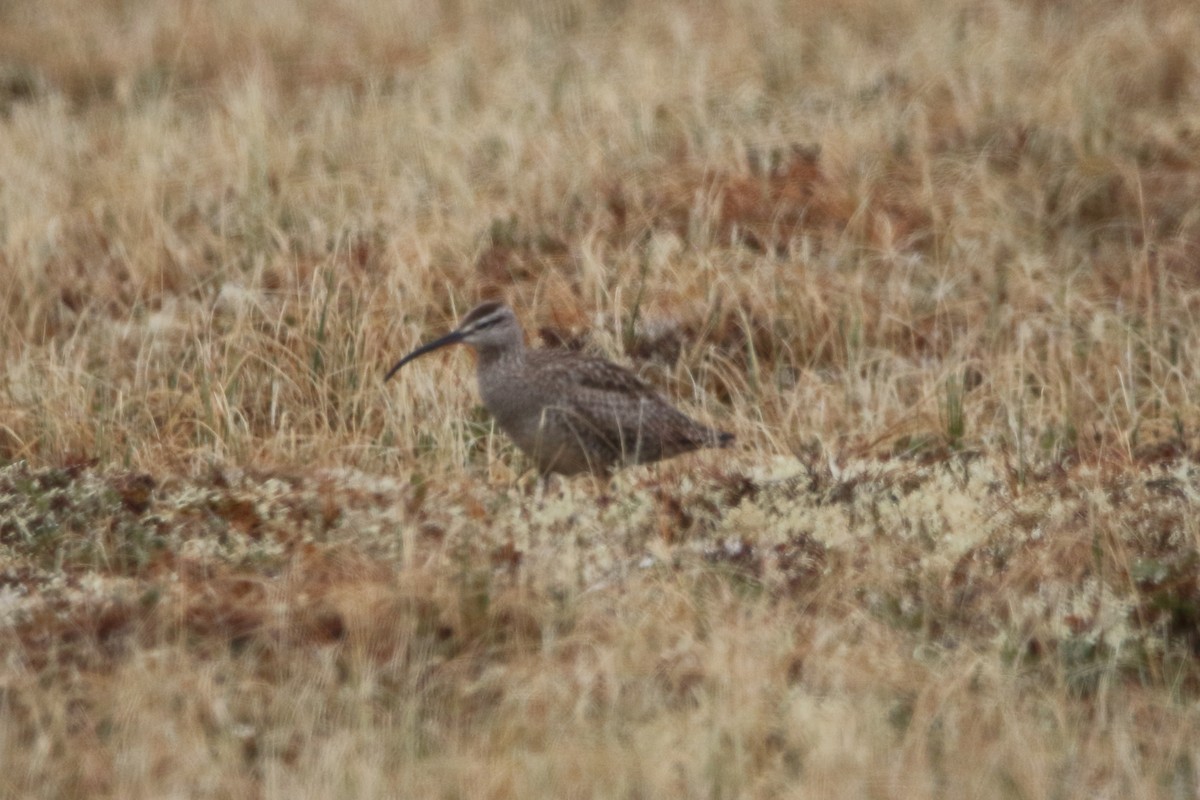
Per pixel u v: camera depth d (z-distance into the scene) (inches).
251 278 1136.2
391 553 706.2
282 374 982.4
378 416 967.6
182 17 1840.6
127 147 1391.5
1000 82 1402.6
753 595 669.3
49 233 1173.7
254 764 561.3
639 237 1183.6
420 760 556.1
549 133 1334.9
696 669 601.3
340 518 755.4
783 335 1077.8
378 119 1422.2
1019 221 1212.5
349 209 1233.4
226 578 681.0
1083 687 608.1
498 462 909.8
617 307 1063.6
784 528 721.0
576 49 1652.3
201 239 1199.6
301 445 919.7
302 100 1565.0
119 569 724.0
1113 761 551.8
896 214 1217.4
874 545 697.6
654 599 654.5
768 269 1119.0
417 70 1631.4
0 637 632.4
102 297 1123.3
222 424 941.8
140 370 1003.3
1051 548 683.4
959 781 531.5
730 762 543.2
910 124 1342.3
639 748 545.3
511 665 609.3
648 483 803.4
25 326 1098.7
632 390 839.7
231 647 633.6
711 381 1045.2
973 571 679.1
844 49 1566.2
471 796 531.5
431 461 880.9
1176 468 783.7
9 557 727.1
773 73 1520.7
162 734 561.0
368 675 597.6
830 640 621.3
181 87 1660.9
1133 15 1535.4
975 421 953.5
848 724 555.5
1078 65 1408.7
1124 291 1122.7
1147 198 1230.3
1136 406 976.9
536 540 713.6
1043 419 956.0
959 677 585.3
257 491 780.6
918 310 1115.3
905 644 628.1
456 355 1029.2
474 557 692.7
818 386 994.1
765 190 1229.1
